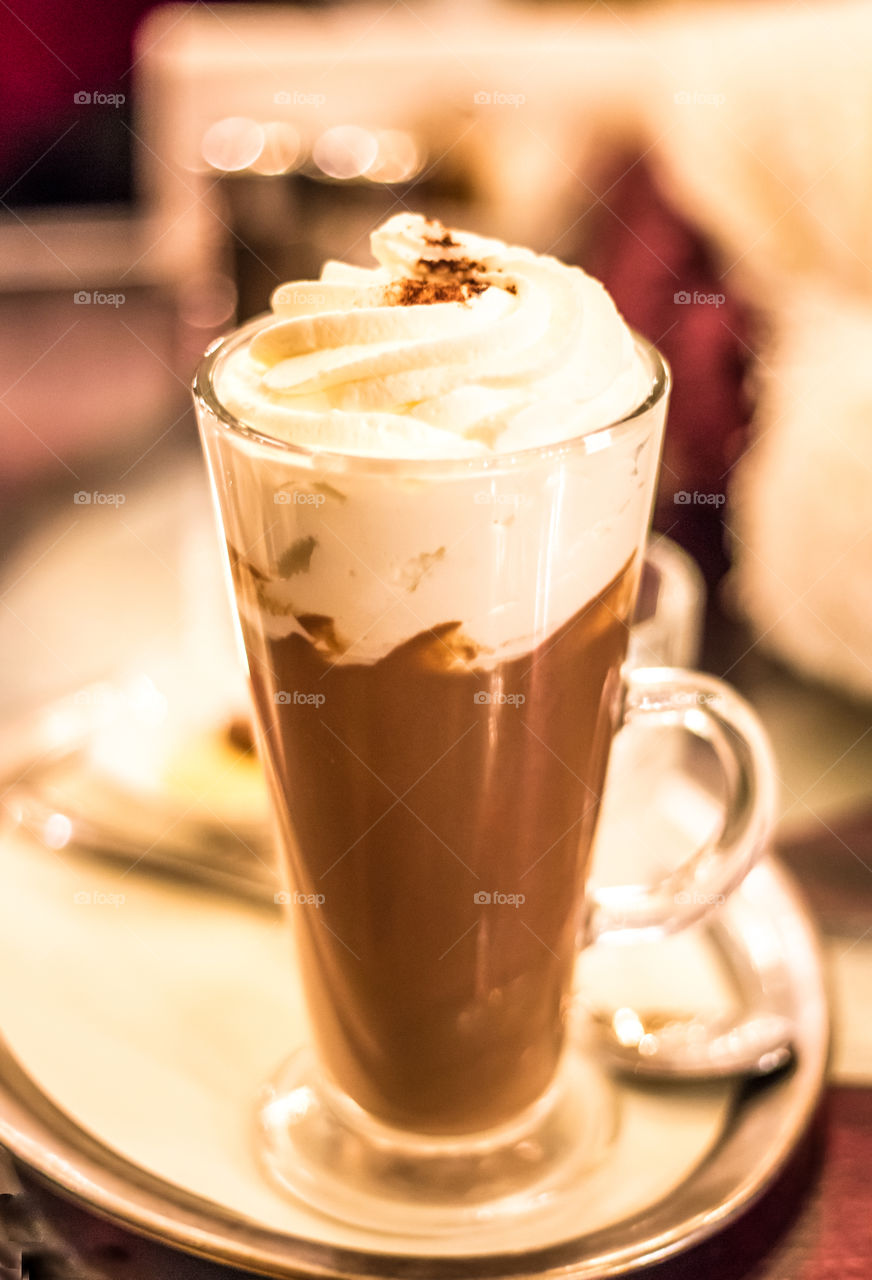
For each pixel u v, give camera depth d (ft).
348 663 1.38
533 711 1.40
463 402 1.34
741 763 1.53
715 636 2.08
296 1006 1.63
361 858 1.43
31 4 4.09
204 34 3.54
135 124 3.54
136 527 2.31
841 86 2.26
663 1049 1.56
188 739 1.85
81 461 2.51
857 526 1.94
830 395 2.02
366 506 1.32
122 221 3.45
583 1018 1.60
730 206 2.40
